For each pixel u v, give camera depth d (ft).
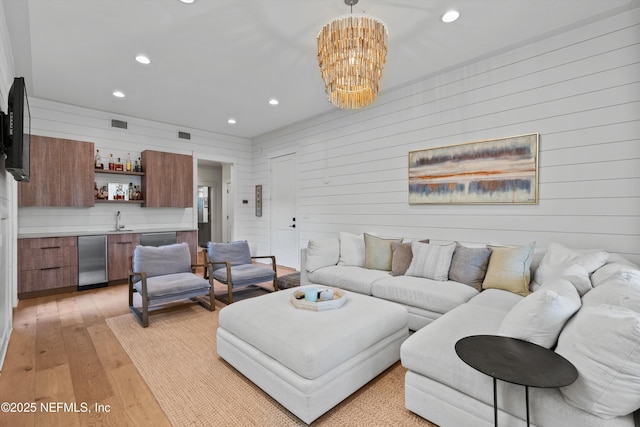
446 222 12.13
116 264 15.34
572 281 5.91
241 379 6.93
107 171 15.81
